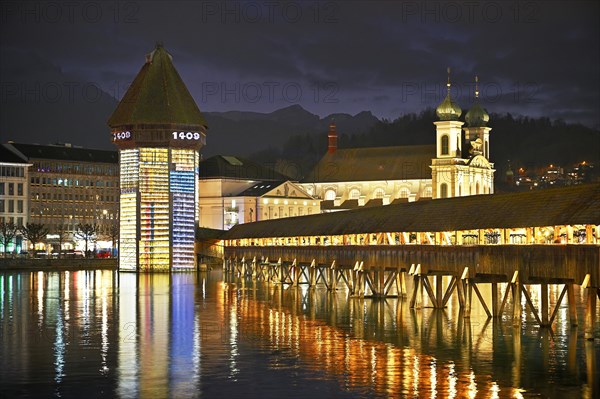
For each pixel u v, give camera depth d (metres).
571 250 75.94
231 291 141.00
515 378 63.09
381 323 92.56
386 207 121.31
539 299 118.38
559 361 68.69
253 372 66.38
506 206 90.12
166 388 61.69
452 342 78.75
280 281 156.00
